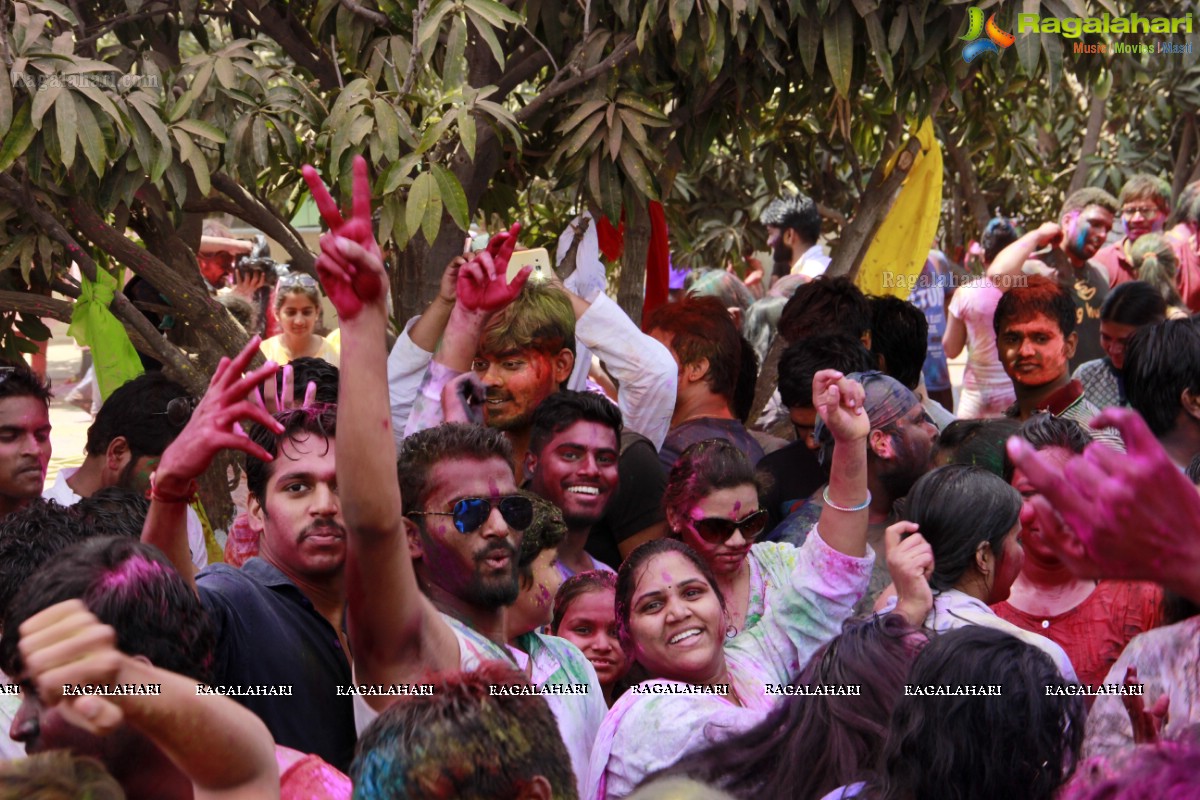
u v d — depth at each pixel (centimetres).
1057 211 1179
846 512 307
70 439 1030
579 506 356
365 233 209
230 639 248
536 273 428
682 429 431
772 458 430
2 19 391
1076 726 204
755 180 933
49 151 393
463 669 233
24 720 189
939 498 300
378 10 466
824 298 488
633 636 274
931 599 275
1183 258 752
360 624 223
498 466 263
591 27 471
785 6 455
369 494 210
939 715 197
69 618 147
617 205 456
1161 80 1036
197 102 428
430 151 432
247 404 218
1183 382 390
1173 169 1139
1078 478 123
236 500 524
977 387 681
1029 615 318
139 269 463
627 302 554
